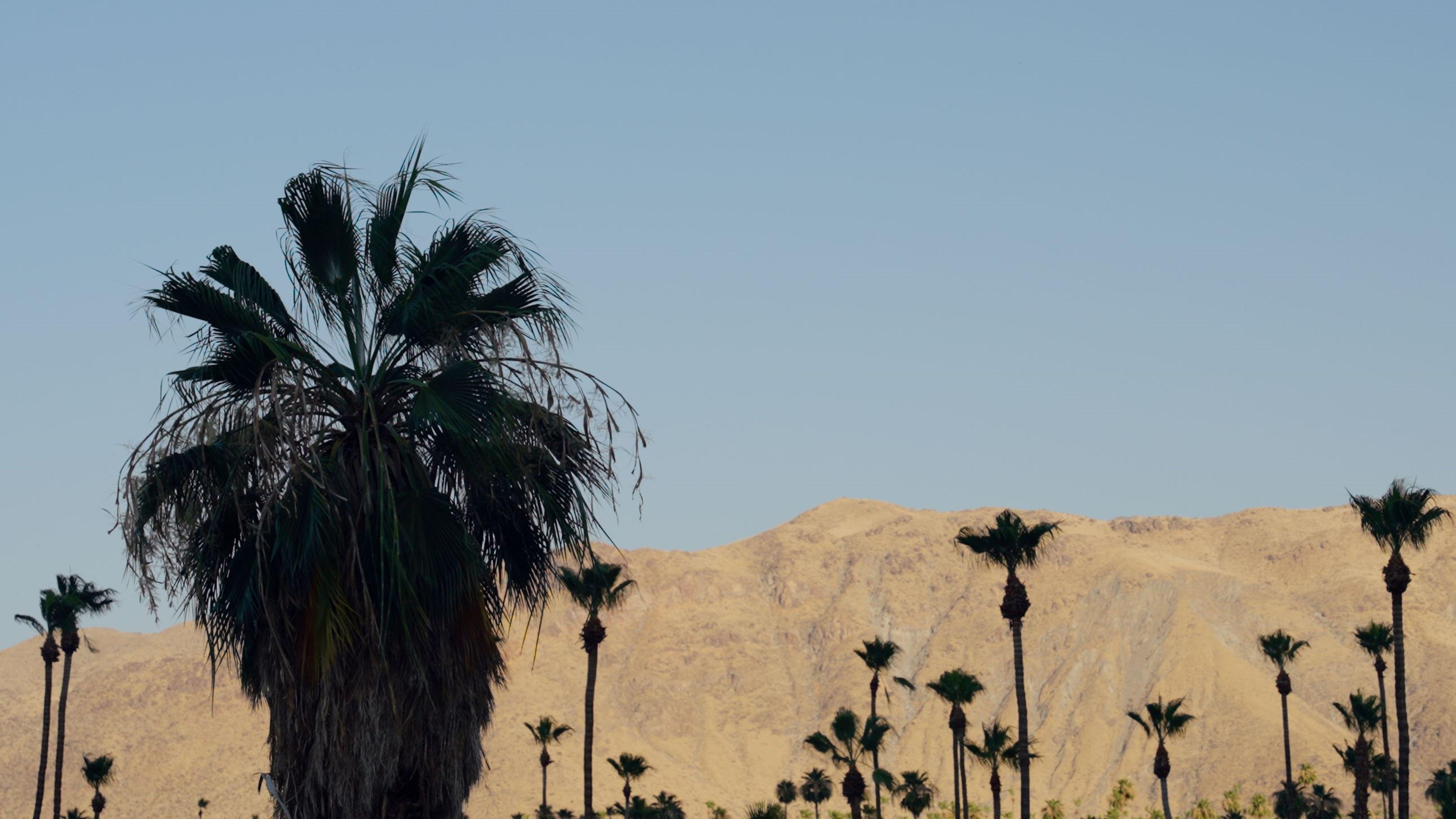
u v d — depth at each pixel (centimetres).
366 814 1803
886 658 10306
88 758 13862
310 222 2047
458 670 1900
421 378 2028
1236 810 18400
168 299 2000
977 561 6931
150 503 1895
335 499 1873
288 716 1834
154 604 1894
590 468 2031
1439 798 9531
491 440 1922
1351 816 10525
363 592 1858
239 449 1880
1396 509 6109
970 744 10525
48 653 8712
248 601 1833
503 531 2128
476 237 2111
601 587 6781
